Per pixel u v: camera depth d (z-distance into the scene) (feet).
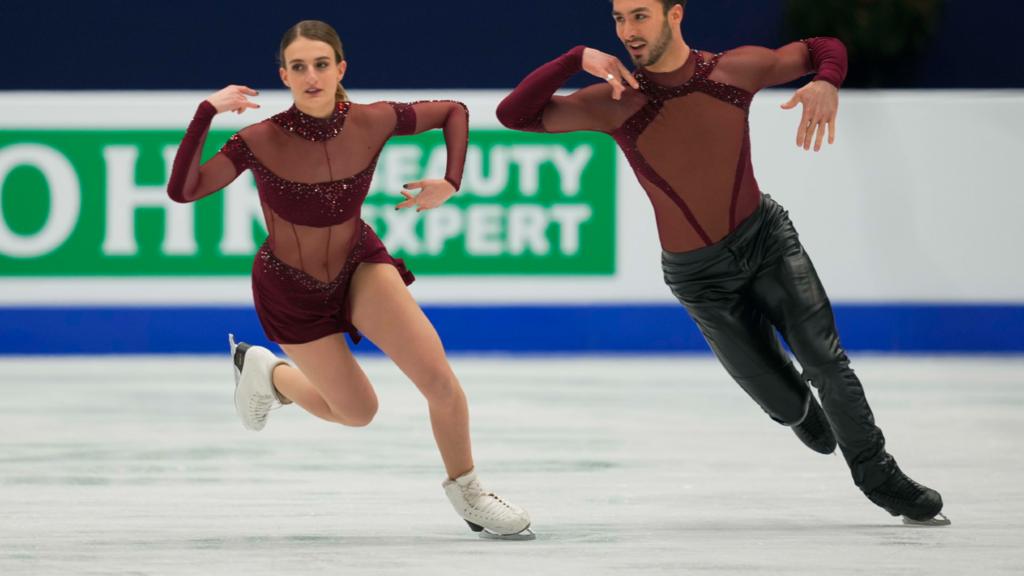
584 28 127.03
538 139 105.40
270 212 44.75
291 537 45.50
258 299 46.19
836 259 106.22
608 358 105.60
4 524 47.80
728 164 46.70
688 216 47.29
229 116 105.60
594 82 124.57
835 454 64.44
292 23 127.75
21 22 127.65
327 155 44.14
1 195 105.19
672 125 46.47
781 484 56.39
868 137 105.70
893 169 105.70
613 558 41.63
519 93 46.06
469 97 105.40
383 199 104.73
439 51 127.95
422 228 105.29
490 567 40.32
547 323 106.22
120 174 105.09
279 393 49.16
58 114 104.73
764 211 47.50
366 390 47.11
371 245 45.93
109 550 43.14
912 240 106.01
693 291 48.06
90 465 61.57
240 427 73.97
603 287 106.22
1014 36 125.49
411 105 46.21
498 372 97.19
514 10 127.24
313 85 43.21
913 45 120.06
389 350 45.09
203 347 106.11
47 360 104.73
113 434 71.15
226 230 105.50
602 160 105.70
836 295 106.32
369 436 71.00
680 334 107.04
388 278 45.21
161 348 106.22
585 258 106.11
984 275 105.91
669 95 46.34
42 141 104.94
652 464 61.52
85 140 105.09
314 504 52.08
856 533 45.60
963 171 105.60
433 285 105.60
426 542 44.57
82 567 40.52
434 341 44.96
